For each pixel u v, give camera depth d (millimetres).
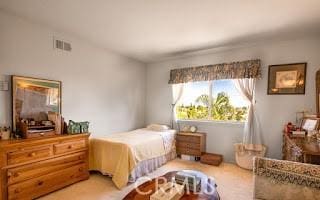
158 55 4594
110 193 2635
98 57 3961
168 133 4160
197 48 4023
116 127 4414
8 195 2180
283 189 1975
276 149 3570
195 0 2225
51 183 2594
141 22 2842
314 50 3279
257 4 2283
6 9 2496
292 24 2820
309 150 2014
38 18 2750
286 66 3492
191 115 4664
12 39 2654
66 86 3352
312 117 3002
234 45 3799
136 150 3098
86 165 3088
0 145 2111
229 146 4082
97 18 2727
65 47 3320
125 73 4660
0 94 2555
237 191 2713
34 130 2607
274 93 3592
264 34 3221
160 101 5117
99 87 3986
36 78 2902
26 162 2342
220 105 4266
